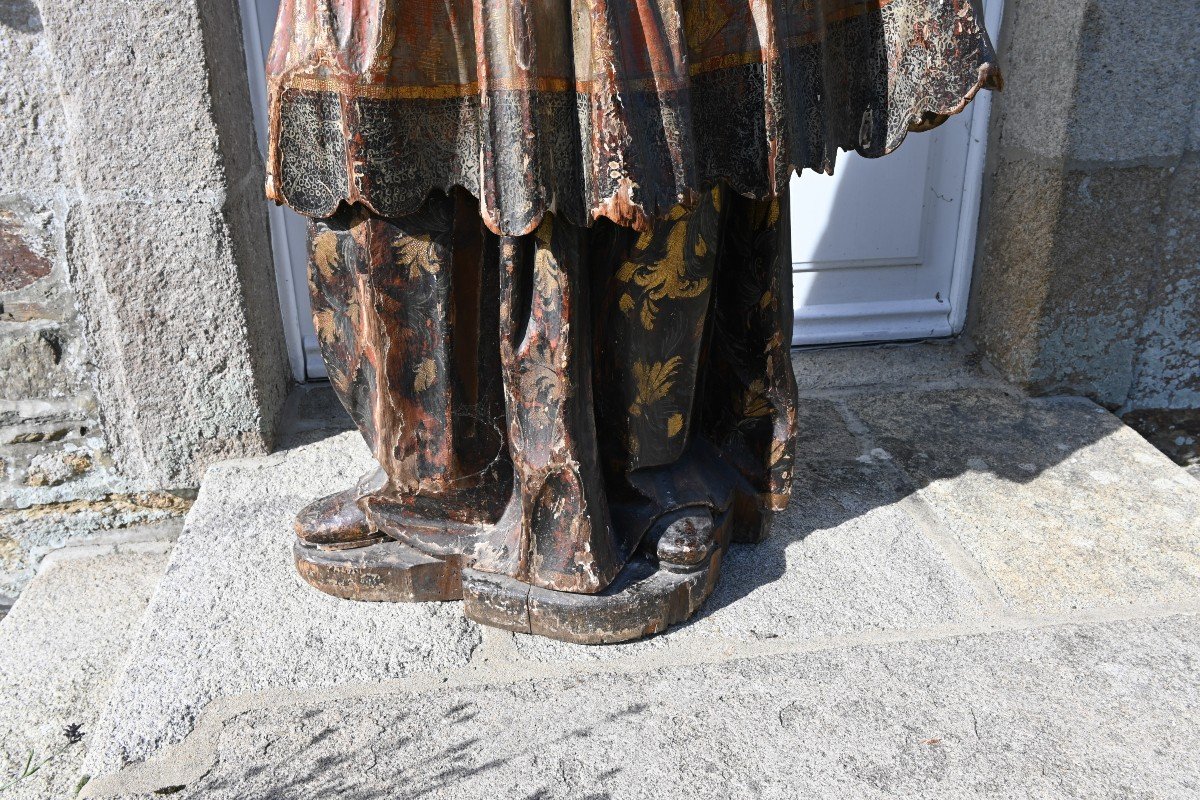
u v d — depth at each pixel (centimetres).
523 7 120
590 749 138
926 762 135
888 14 145
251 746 140
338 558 169
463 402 156
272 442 229
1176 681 150
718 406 182
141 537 238
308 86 130
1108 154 221
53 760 181
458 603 170
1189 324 240
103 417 224
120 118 196
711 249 157
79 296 213
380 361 150
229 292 212
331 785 133
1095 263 231
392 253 143
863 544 184
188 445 224
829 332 272
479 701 147
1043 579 175
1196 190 225
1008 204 244
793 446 176
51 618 216
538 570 157
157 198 203
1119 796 130
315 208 137
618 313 153
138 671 154
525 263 142
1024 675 151
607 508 159
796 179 260
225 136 206
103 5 188
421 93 131
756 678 151
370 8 125
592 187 128
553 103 127
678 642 160
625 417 160
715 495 172
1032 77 230
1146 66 213
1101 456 215
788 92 134
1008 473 209
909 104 144
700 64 138
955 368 261
